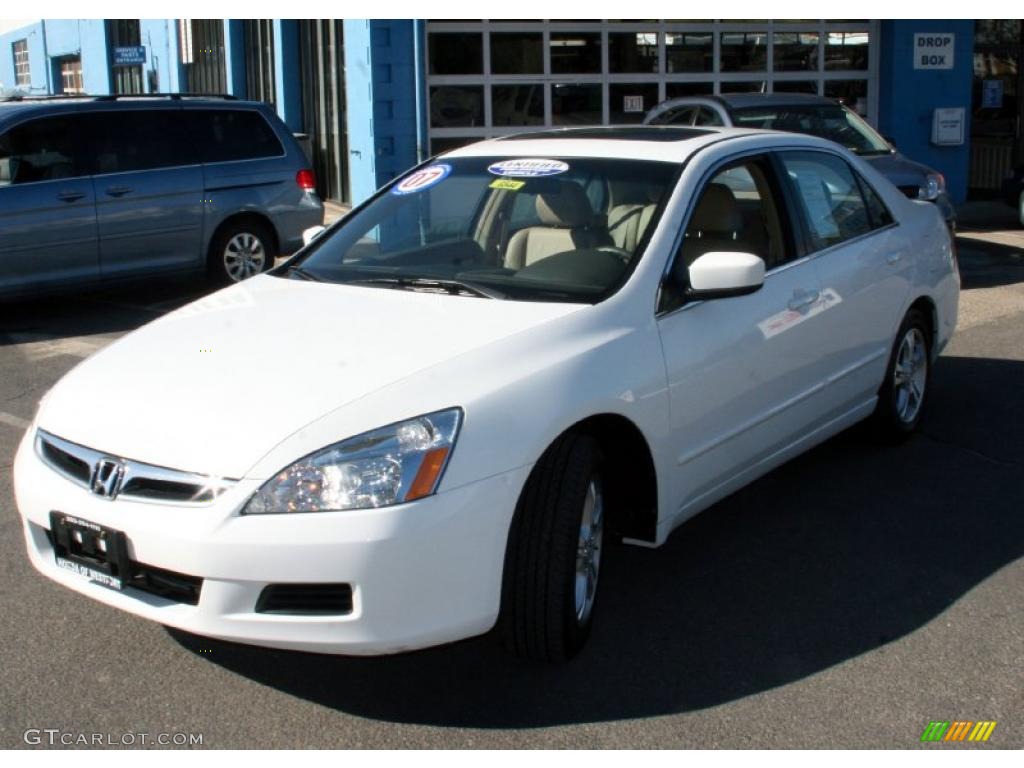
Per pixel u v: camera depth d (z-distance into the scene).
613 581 4.48
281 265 4.95
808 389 4.98
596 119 14.59
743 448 4.59
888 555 4.70
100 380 3.82
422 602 3.27
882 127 15.71
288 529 3.19
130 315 9.91
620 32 14.45
